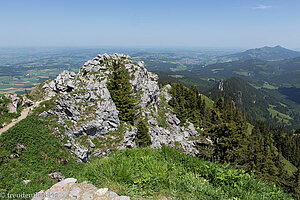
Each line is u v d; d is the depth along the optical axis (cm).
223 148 2891
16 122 1803
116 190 831
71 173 1558
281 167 4941
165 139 4844
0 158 1255
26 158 1417
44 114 2102
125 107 3884
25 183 1109
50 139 1808
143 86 5334
